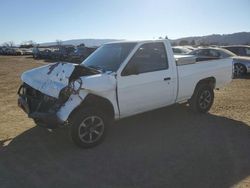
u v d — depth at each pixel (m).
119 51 6.17
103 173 4.51
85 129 5.33
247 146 5.51
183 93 6.91
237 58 15.62
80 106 5.29
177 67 6.71
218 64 7.73
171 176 4.40
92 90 5.25
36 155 5.16
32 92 5.75
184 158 5.01
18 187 4.14
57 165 4.79
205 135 6.08
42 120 5.16
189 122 6.90
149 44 6.24
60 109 5.06
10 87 12.57
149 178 4.35
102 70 5.79
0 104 9.02
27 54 65.38
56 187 4.13
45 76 5.79
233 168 4.63
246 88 11.40
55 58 41.53
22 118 7.38
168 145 5.57
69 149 5.40
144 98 6.09
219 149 5.38
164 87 6.43
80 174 4.49
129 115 6.01
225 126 6.63
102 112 5.48
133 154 5.18
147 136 6.04
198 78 7.19
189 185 4.14
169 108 8.00
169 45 6.62
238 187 4.07
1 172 4.56
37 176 4.44
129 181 4.27
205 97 7.54
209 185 4.13
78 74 5.51
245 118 7.24
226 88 11.38
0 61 36.44
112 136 6.03
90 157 5.07
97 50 6.81
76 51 35.34
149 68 6.22
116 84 5.59
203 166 4.71
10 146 5.55
